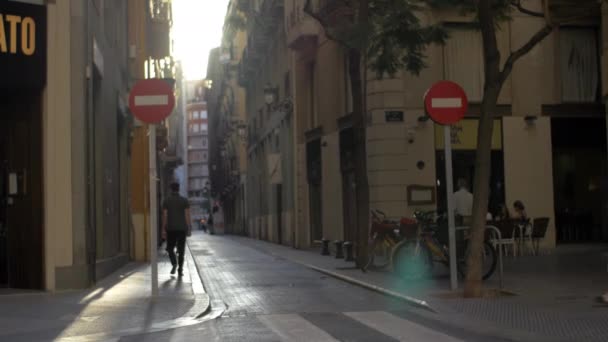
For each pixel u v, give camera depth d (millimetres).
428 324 9078
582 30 21922
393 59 14930
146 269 18219
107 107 16750
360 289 13422
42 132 12336
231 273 17562
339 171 25406
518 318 9117
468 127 21266
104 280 14656
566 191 21922
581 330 8148
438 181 21188
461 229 14008
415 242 14047
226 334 8547
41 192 12336
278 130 36250
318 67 27422
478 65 21359
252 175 50781
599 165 22062
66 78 12375
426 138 21125
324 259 22000
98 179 15656
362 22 14812
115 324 9266
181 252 16234
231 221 74875
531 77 21484
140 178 22219
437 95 11516
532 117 21297
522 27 21250
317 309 10750
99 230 15750
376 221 16266
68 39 12398
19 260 12531
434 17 20938
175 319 9672
